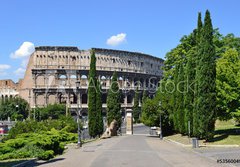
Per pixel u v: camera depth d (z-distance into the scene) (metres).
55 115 133.12
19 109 148.12
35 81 150.88
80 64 152.50
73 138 53.75
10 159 29.00
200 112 41.78
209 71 41.62
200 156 29.45
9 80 193.00
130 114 91.12
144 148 39.91
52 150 32.47
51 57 151.25
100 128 72.81
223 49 70.38
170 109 69.94
